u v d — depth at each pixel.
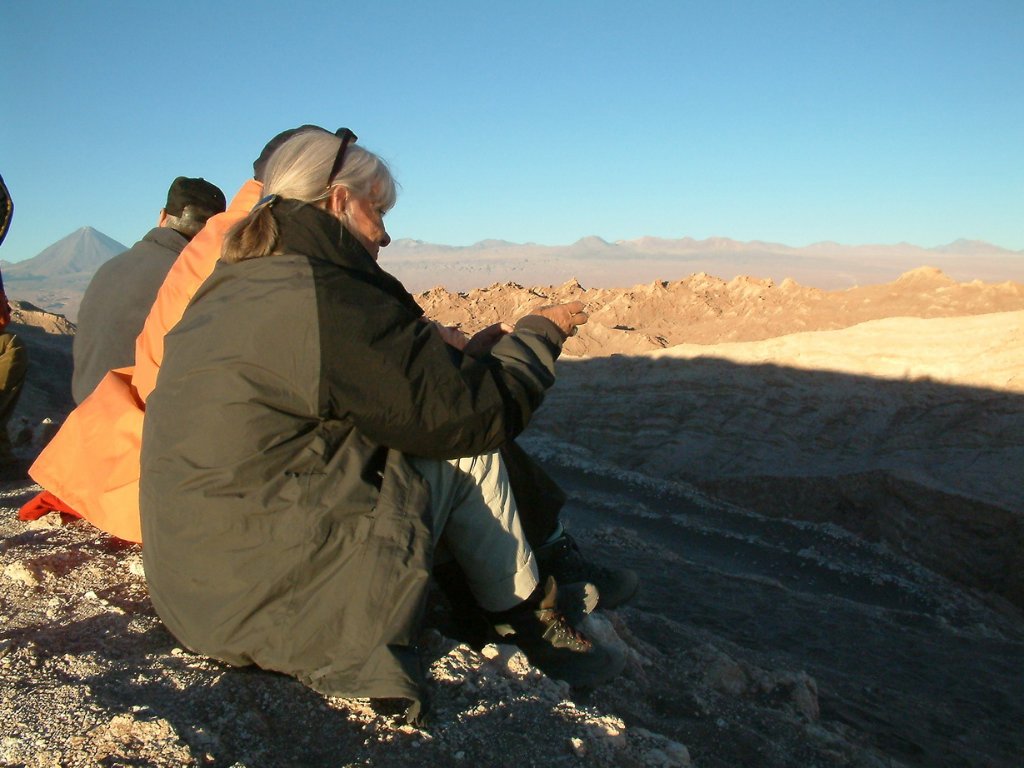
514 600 2.90
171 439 2.38
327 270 2.35
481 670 2.66
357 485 2.36
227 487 2.30
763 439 15.98
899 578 11.54
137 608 3.04
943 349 15.06
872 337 16.03
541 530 3.29
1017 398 13.65
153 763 1.94
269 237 2.44
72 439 3.46
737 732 3.29
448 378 2.38
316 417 2.34
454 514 2.76
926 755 4.39
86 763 1.90
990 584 11.80
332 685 2.28
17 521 4.13
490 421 2.46
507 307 28.89
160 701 2.27
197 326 2.41
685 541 12.60
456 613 3.07
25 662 2.43
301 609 2.30
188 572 2.35
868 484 13.77
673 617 6.57
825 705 4.79
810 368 16.36
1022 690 6.28
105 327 4.20
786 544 12.64
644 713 3.27
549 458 17.34
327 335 2.27
